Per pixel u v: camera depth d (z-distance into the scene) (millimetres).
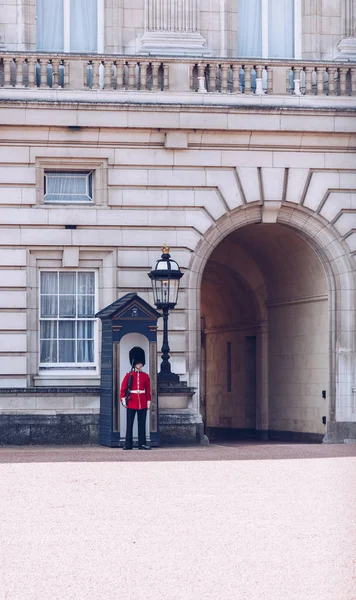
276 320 34531
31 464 22562
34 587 12023
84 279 29062
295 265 32250
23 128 28391
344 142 29531
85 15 29719
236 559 13281
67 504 17156
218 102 28781
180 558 13352
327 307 30406
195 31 29500
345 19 30359
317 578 12352
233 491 18484
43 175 28688
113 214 28766
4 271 28406
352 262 29750
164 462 22953
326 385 30484
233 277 36562
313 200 29562
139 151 28859
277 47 30547
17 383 28250
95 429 27906
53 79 28422
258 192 29266
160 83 28859
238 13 30344
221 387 40469
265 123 28953
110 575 12539
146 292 28875
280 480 19844
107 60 28578
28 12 29172
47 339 28938
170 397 28219
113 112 28438
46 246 28594
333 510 16531
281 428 34062
